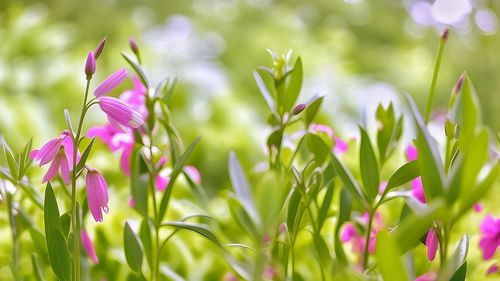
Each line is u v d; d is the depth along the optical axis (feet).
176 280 3.33
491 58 12.82
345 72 10.13
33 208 3.59
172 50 9.14
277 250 3.14
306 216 3.09
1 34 9.03
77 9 12.66
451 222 2.69
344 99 9.18
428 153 2.57
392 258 2.42
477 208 3.52
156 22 12.78
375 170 2.98
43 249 3.32
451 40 13.88
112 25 12.31
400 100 8.64
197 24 11.86
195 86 8.66
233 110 8.17
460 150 2.76
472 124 2.75
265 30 11.73
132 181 3.13
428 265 3.45
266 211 2.50
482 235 3.40
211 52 10.76
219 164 7.48
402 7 15.66
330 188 3.06
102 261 3.64
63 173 2.89
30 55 8.78
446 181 2.57
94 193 2.90
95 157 4.16
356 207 3.49
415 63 13.24
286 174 3.11
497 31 13.00
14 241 3.26
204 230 2.97
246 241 3.93
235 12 12.52
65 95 8.12
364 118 3.23
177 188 4.09
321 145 3.07
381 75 12.70
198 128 7.72
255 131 7.85
